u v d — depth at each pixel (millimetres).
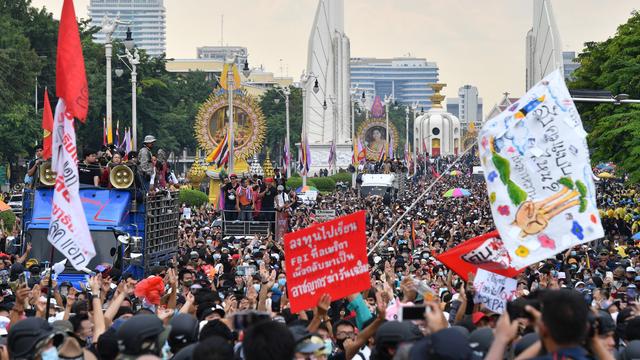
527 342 12422
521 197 17922
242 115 92438
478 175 183500
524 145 17969
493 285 18531
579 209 17719
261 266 28172
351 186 145125
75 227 18984
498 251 19125
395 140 191750
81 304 17656
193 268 32719
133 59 75812
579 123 17922
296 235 16344
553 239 17734
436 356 10883
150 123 144750
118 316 17703
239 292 25219
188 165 192750
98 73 127500
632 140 62438
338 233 16266
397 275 34031
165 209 38688
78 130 128000
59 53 19594
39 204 34094
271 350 10828
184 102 177375
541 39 178875
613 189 118875
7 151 106250
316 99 183125
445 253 19562
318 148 183250
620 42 72250
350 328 16953
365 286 16266
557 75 18062
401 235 57688
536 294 13961
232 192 53094
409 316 13242
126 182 34844
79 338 15141
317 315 15258
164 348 13648
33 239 33594
